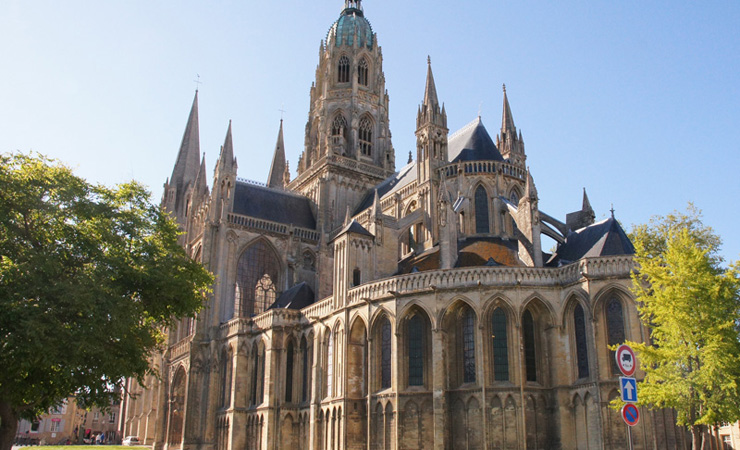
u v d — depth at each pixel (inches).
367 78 5157.5
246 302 4033.0
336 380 2871.6
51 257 1729.8
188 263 2175.2
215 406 3671.3
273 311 3329.2
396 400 2551.7
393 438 2544.3
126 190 2097.7
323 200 4498.0
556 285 2504.9
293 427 3208.7
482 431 2395.4
